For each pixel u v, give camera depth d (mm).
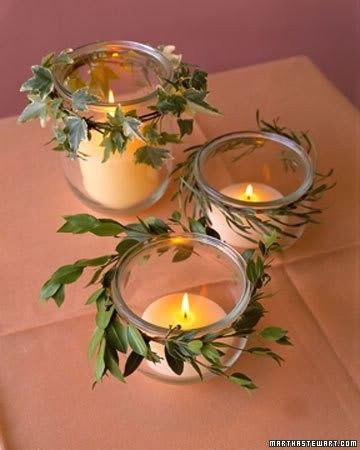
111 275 744
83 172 888
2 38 1641
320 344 788
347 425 732
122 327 707
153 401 750
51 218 917
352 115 1037
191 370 741
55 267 863
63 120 829
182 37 1709
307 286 836
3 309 824
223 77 1103
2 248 885
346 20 1760
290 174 909
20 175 969
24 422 739
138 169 875
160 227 771
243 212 815
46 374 770
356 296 826
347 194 930
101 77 902
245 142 900
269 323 804
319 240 880
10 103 1669
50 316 815
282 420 735
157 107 818
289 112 1043
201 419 737
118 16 1674
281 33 1749
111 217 918
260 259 738
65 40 1659
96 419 739
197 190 836
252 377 763
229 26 1722
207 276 799
